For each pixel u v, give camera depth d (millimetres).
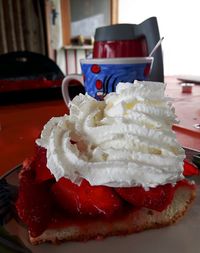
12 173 148
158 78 296
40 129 233
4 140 210
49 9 837
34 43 846
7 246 100
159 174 121
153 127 128
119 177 121
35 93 333
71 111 141
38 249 120
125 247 122
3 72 526
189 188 140
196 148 185
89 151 127
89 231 127
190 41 1174
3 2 775
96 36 298
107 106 142
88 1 905
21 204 122
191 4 1128
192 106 294
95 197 125
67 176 119
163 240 124
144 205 128
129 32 277
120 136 127
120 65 227
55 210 128
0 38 792
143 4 1048
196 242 122
